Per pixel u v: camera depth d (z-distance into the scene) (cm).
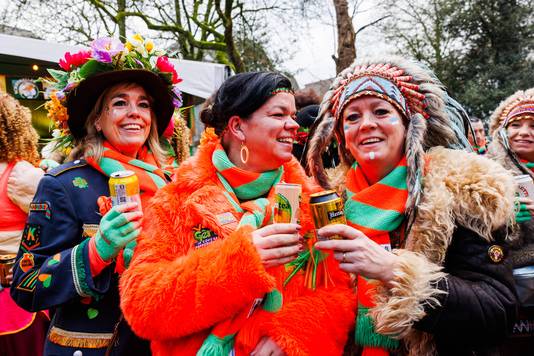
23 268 152
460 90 1353
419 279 114
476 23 1327
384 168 142
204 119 152
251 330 124
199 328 118
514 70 1284
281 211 123
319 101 310
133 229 134
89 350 154
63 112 182
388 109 136
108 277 148
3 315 217
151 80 178
